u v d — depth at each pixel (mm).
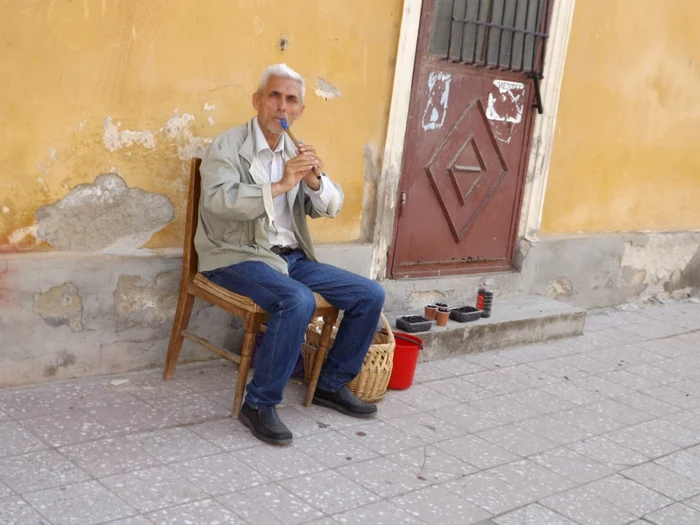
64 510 2660
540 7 5293
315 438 3471
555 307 5469
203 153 3930
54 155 3490
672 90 6461
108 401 3547
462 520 2936
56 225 3568
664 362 5176
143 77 3658
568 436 3834
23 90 3352
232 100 3973
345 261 4598
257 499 2893
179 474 2998
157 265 3830
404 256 5020
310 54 4211
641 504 3240
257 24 3967
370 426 3670
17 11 3270
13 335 3482
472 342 4844
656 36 6168
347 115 4461
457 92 5008
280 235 3764
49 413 3357
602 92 5918
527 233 5684
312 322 4047
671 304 6773
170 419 3457
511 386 4410
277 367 3357
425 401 4051
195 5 3734
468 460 3443
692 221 7078
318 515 2840
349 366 3715
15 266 3416
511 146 5426
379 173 4699
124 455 3090
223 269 3551
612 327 5867
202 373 4008
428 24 4691
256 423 3387
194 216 3678
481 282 5215
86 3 3426
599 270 6195
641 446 3814
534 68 5387
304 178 3592
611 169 6199
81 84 3490
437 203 5109
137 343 3873
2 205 3398
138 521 2648
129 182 3732
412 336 4285
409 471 3273
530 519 3008
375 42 4469
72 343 3664
